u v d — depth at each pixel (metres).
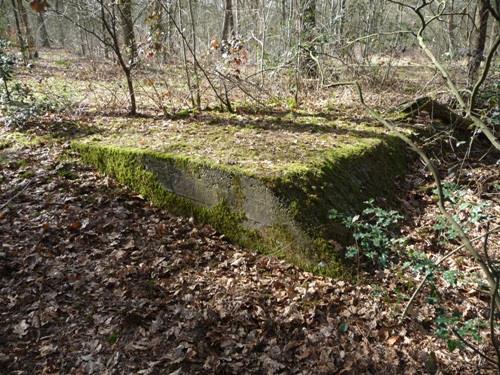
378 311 4.20
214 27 14.11
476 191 6.16
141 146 5.99
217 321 3.99
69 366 3.48
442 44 10.98
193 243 5.07
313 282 4.54
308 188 4.94
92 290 4.23
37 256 4.50
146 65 11.31
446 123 8.05
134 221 5.31
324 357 3.67
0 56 7.46
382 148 6.60
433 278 3.86
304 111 8.48
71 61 15.35
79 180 5.87
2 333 3.69
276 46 10.81
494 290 2.57
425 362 3.67
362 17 11.52
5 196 5.36
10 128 7.12
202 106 8.59
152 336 3.79
